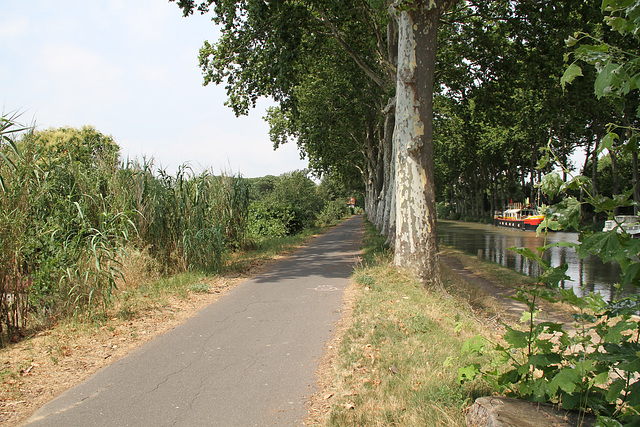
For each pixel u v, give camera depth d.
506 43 18.41
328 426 3.76
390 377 4.73
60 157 9.78
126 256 9.04
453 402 3.95
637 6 2.29
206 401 4.34
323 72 25.42
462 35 19.91
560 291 2.99
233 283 10.64
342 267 13.26
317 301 8.51
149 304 8.09
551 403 3.29
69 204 8.44
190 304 8.38
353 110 26.64
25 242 6.93
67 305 7.12
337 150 37.25
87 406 4.26
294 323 7.00
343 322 7.00
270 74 16.50
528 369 3.12
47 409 4.20
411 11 10.26
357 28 19.22
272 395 4.46
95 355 5.65
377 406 4.11
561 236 31.89
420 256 10.39
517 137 39.06
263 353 5.67
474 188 70.31
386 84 17.80
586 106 16.20
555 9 15.34
